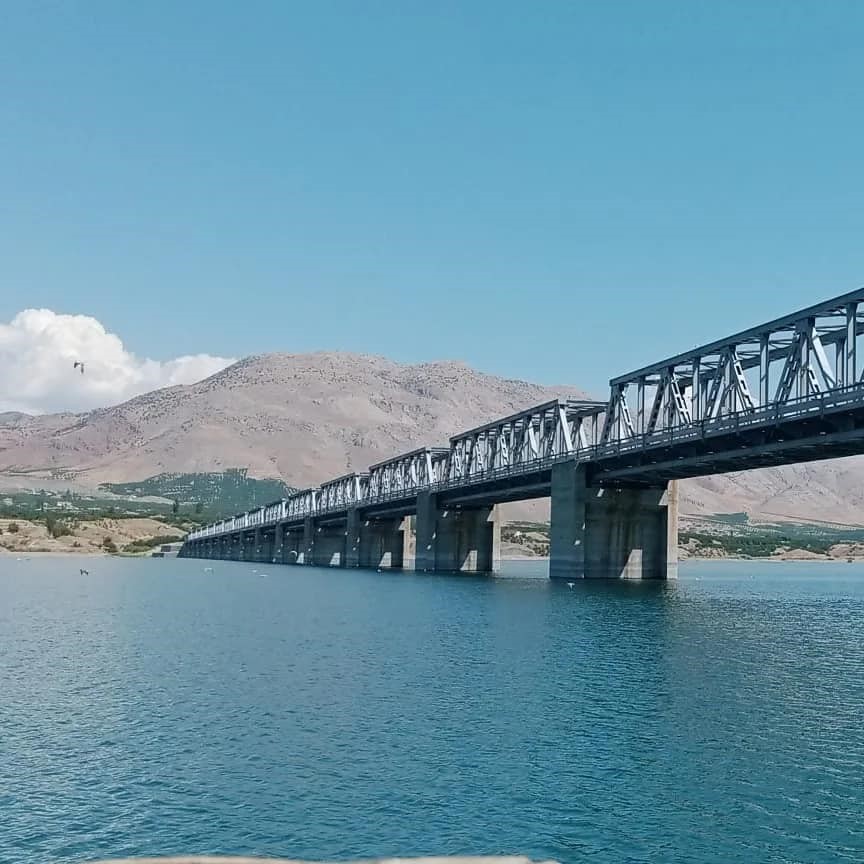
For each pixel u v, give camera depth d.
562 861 27.69
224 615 94.44
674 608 98.00
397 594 119.38
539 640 70.06
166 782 34.41
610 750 38.03
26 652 66.25
